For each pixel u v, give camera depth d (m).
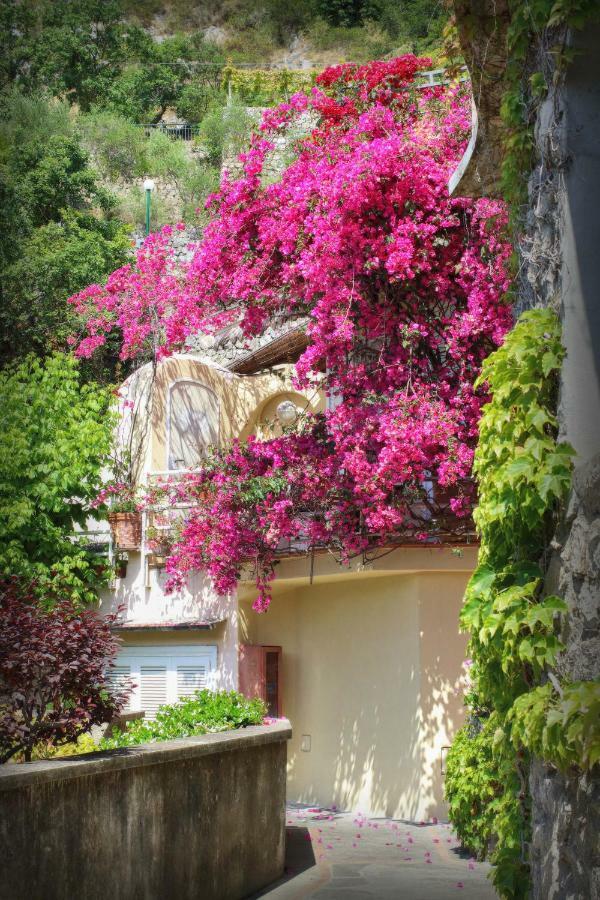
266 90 54.00
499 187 6.95
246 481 13.43
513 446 5.16
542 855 4.96
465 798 10.55
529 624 4.90
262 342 18.88
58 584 14.32
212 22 83.19
